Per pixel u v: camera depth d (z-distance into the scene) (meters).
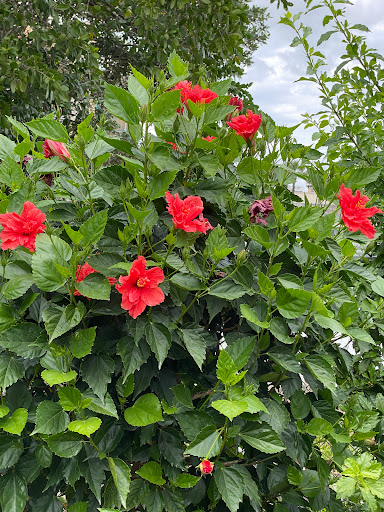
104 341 1.43
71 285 1.30
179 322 1.53
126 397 1.48
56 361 1.30
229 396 1.37
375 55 3.15
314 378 1.66
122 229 1.47
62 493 1.60
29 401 1.46
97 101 6.30
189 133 1.57
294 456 1.52
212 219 1.68
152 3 5.07
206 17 5.62
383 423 1.94
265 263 1.70
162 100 1.34
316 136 3.35
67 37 4.83
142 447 1.51
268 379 1.60
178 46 5.41
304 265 1.69
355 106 3.31
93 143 1.71
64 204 1.69
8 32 4.78
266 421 1.47
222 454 1.64
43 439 1.31
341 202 1.56
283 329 1.50
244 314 1.39
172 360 1.62
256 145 1.70
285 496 1.60
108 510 1.20
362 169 1.76
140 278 1.25
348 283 1.87
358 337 1.64
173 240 1.36
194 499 1.51
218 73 5.98
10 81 4.27
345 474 1.62
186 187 1.59
